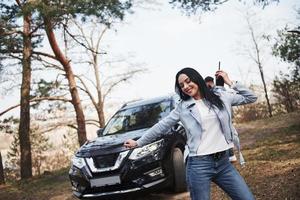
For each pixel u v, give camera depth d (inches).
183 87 135.2
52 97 679.1
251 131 534.9
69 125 820.6
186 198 243.4
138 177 237.6
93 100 926.4
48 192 383.2
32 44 628.7
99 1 444.1
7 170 1357.0
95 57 915.4
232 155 145.6
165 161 244.7
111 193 240.1
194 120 132.6
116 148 243.8
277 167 262.5
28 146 554.3
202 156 131.0
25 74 563.2
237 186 132.4
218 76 144.6
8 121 700.0
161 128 143.2
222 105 133.3
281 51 529.0
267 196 208.1
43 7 442.9
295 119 551.2
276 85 786.2
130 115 302.8
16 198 393.1
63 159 1534.2
